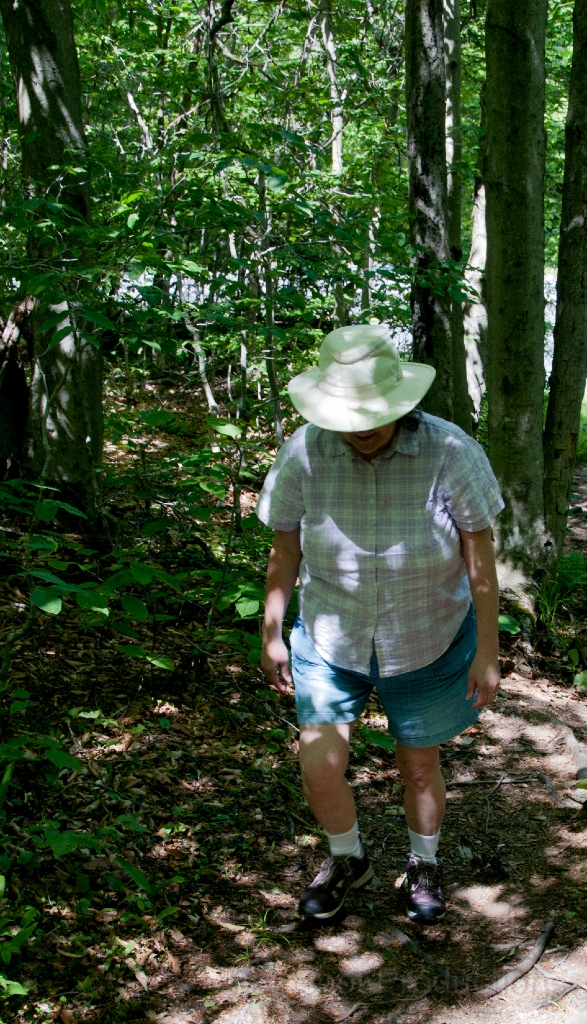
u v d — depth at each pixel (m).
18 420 4.87
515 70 4.62
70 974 2.20
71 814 2.78
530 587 5.22
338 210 5.30
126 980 2.22
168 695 3.66
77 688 3.48
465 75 10.45
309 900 2.47
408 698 2.32
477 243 8.45
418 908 2.53
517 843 3.02
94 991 2.16
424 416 2.21
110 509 5.10
